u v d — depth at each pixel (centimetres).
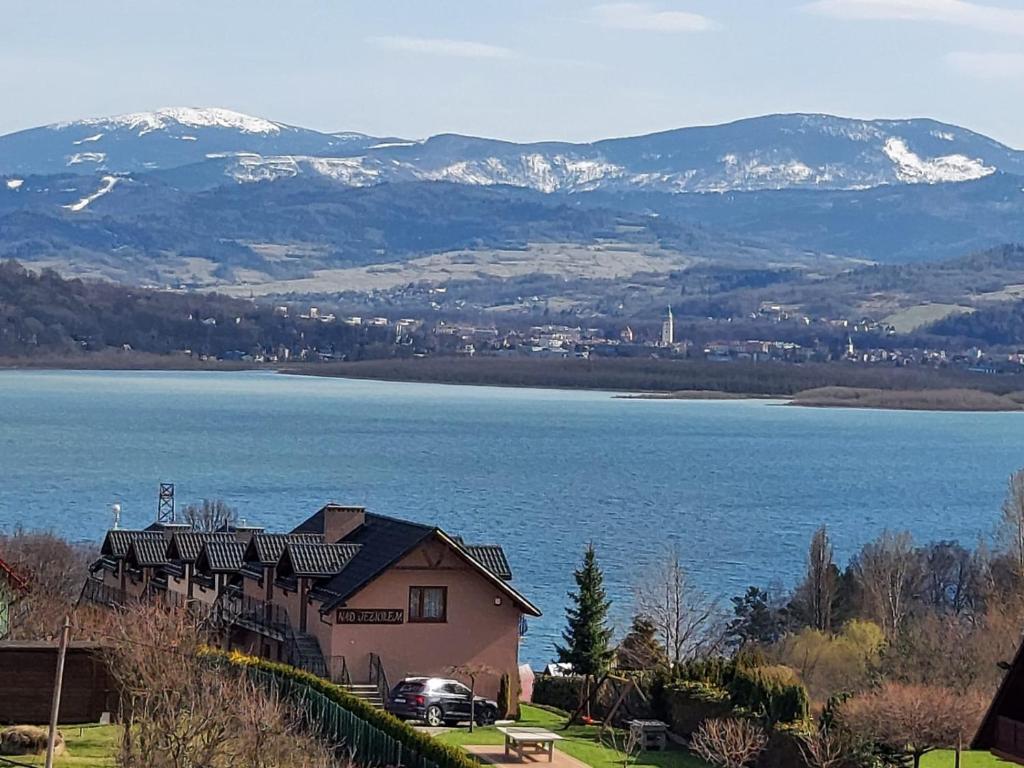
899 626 9306
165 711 4491
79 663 5309
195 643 5153
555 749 6059
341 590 6912
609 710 6812
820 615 10944
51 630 6116
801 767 5444
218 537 7981
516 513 19750
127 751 4397
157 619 5184
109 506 17975
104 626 5816
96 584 9062
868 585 11069
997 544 15038
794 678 6544
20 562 8181
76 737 5100
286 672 5562
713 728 5650
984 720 3781
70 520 16450
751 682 5934
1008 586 10625
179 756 4316
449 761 4616
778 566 15312
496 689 6962
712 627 10456
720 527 18962
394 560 6850
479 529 17788
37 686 5291
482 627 6994
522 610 7050
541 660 9831
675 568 11838
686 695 6250
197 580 7950
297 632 7106
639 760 5897
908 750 5475
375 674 6812
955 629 8325
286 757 4597
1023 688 3712
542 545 16338
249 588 7638
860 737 5400
